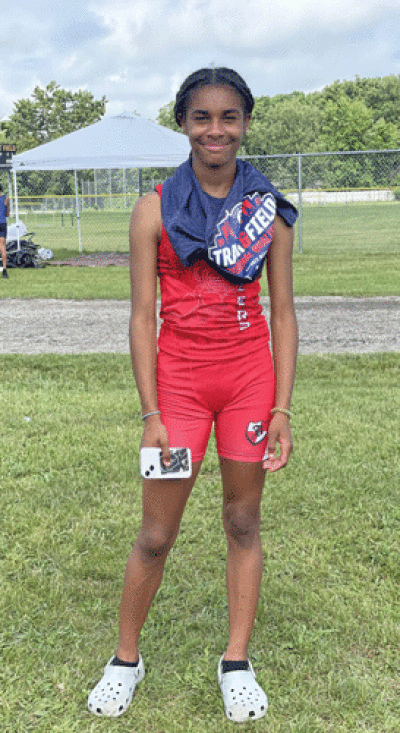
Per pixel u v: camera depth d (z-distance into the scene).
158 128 16.28
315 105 102.94
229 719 2.12
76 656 2.39
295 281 11.53
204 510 3.46
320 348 7.05
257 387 2.03
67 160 14.90
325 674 2.31
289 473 3.87
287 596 2.74
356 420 4.75
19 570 2.92
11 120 82.25
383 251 17.12
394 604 2.68
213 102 1.81
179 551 3.08
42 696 2.22
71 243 23.53
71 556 3.04
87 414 4.90
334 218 34.72
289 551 3.06
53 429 4.60
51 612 2.64
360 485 3.72
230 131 1.84
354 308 9.16
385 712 2.12
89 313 9.16
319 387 5.67
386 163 50.62
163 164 15.16
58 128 82.38
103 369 6.20
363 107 84.44
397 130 89.00
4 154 15.47
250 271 1.90
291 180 49.09
